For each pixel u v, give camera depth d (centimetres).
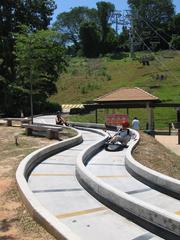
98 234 933
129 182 1486
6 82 5956
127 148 2138
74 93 9562
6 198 1167
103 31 15575
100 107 4578
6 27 6262
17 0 6419
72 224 995
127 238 911
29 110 6112
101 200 1168
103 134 2895
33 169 1625
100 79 10531
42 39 3850
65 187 1344
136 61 12106
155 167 1911
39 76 3978
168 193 1320
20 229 951
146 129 4675
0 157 1775
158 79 9975
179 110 5416
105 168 1738
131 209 1016
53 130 2441
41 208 1006
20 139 2383
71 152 2066
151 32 15275
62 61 6100
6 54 5966
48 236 906
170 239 897
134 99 4506
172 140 3931
